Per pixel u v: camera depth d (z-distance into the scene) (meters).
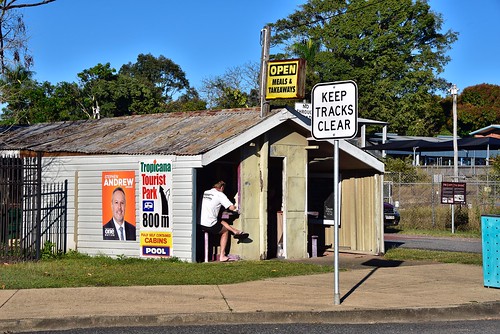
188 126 16.17
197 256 14.73
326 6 60.12
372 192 16.88
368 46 59.06
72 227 15.55
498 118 68.69
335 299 9.73
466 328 8.83
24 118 33.88
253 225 15.10
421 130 61.31
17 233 14.91
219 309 9.37
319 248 17.94
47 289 10.87
